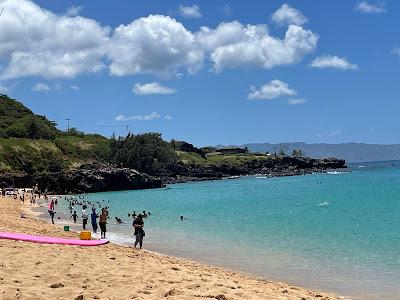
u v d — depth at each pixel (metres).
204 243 28.88
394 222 39.75
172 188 134.38
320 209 55.16
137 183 130.00
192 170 188.25
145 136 176.75
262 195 88.00
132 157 167.75
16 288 10.95
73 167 144.00
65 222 44.12
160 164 177.25
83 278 13.01
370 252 24.39
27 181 121.81
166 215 51.38
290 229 35.91
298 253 24.61
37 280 12.13
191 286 12.91
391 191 86.12
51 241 21.03
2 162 137.38
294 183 135.62
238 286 14.12
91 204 74.94
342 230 34.75
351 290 16.25
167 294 11.64
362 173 194.38
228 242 29.19
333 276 18.67
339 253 24.28
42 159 147.75
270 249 26.12
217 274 17.28
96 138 197.00
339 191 91.44
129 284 12.63
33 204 74.25
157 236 32.62
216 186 137.62
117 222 42.66
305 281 17.86
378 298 15.08
